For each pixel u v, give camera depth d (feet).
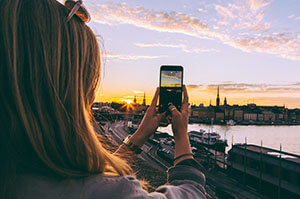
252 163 198.39
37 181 1.89
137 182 2.29
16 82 1.90
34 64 2.02
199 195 2.79
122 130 450.71
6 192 1.81
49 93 2.01
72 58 2.32
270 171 181.37
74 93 2.26
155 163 244.42
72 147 2.05
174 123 3.81
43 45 2.08
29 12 2.13
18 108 1.85
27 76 1.99
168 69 5.55
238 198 165.27
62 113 2.05
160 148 297.74
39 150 1.88
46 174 1.98
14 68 1.92
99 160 2.21
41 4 2.24
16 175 1.89
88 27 2.75
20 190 1.83
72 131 2.09
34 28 2.08
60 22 2.28
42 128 1.94
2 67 1.93
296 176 161.38
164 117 4.17
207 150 328.08
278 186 163.73
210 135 378.73
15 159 1.85
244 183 189.88
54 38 2.18
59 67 2.18
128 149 3.61
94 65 2.68
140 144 3.73
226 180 205.46
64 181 1.99
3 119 1.85
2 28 1.96
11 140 1.83
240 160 209.97
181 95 5.14
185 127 3.83
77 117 2.20
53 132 1.99
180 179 3.03
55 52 2.14
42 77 2.04
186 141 3.59
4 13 1.99
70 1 2.46
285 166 170.19
